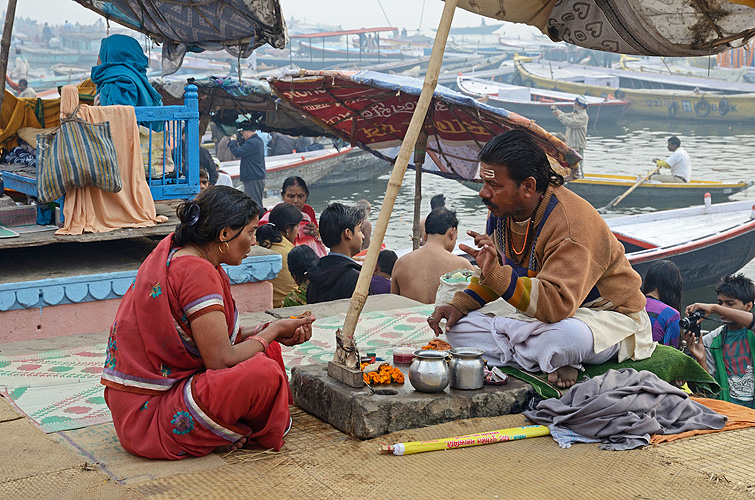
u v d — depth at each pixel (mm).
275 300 7180
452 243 6320
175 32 7836
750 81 42875
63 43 65625
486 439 3145
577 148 23391
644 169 24375
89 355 4430
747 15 4430
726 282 5531
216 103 8938
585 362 3723
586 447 3139
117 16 7746
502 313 4023
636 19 4664
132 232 5664
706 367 5465
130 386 2990
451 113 6863
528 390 3492
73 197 5547
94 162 5418
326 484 2773
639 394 3373
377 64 57406
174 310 2967
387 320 5176
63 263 5895
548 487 2760
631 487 2762
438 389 3324
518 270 3770
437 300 4488
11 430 3250
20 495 2648
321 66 56406
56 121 7414
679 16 4551
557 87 40531
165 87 8383
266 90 8406
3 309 5184
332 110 7352
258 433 3064
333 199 20062
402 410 3215
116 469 2889
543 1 4855
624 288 3742
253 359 3004
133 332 2994
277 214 7617
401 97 6781
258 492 2707
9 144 7305
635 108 39156
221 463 2957
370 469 2898
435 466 2930
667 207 18281
